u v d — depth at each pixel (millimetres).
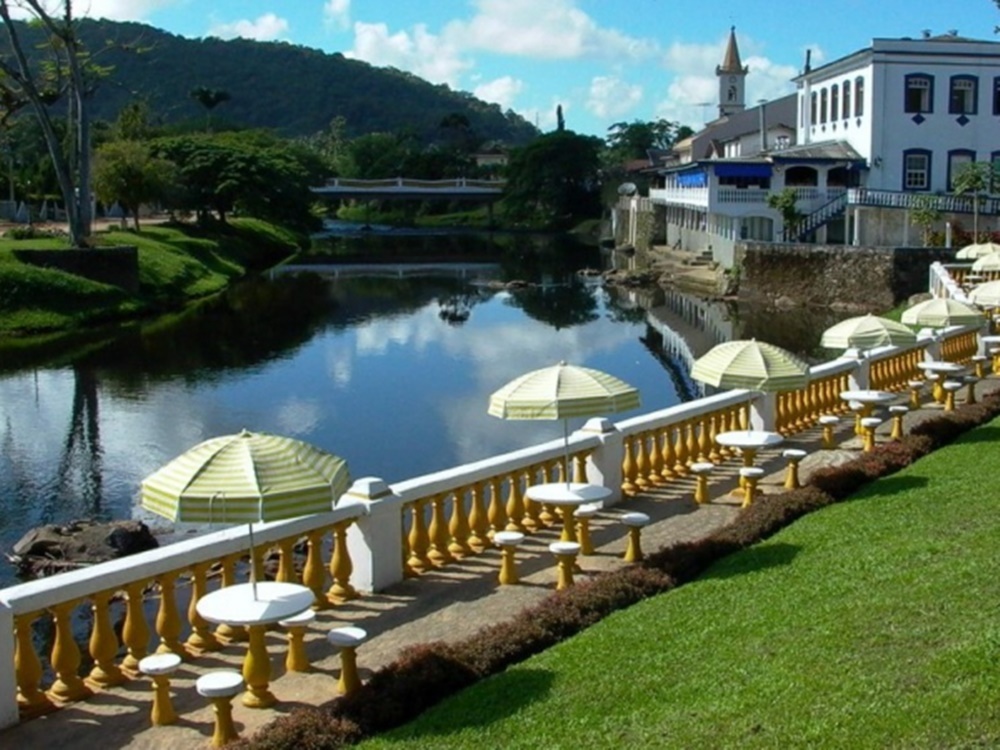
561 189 138375
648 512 16016
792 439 20422
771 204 67062
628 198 111625
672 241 94688
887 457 17734
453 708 9664
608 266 93000
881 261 59438
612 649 10734
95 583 10148
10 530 24094
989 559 11742
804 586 11969
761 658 10000
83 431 34000
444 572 13438
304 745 8859
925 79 66188
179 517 9219
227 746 8781
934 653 9297
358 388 41188
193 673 10648
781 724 8477
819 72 74188
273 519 9273
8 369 44500
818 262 62531
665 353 49625
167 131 130625
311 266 92812
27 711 9758
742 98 123688
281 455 9680
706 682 9695
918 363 25984
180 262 74062
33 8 61281
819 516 15070
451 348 51219
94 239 64812
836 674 9266
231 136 120562
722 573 12992
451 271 89125
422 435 33656
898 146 66688
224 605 9906
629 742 8688
